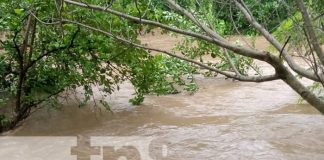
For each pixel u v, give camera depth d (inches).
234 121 281.9
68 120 283.3
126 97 335.0
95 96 332.5
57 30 258.2
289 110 303.4
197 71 410.0
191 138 253.9
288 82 132.3
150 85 301.4
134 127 274.2
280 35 194.7
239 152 232.8
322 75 138.0
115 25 240.5
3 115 266.1
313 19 150.2
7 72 274.5
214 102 326.6
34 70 278.8
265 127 268.4
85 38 253.9
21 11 232.2
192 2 181.5
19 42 270.4
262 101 327.6
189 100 332.8
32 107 293.4
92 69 273.0
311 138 249.3
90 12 236.8
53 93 280.5
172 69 339.9
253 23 148.1
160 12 252.8
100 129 271.6
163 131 266.2
